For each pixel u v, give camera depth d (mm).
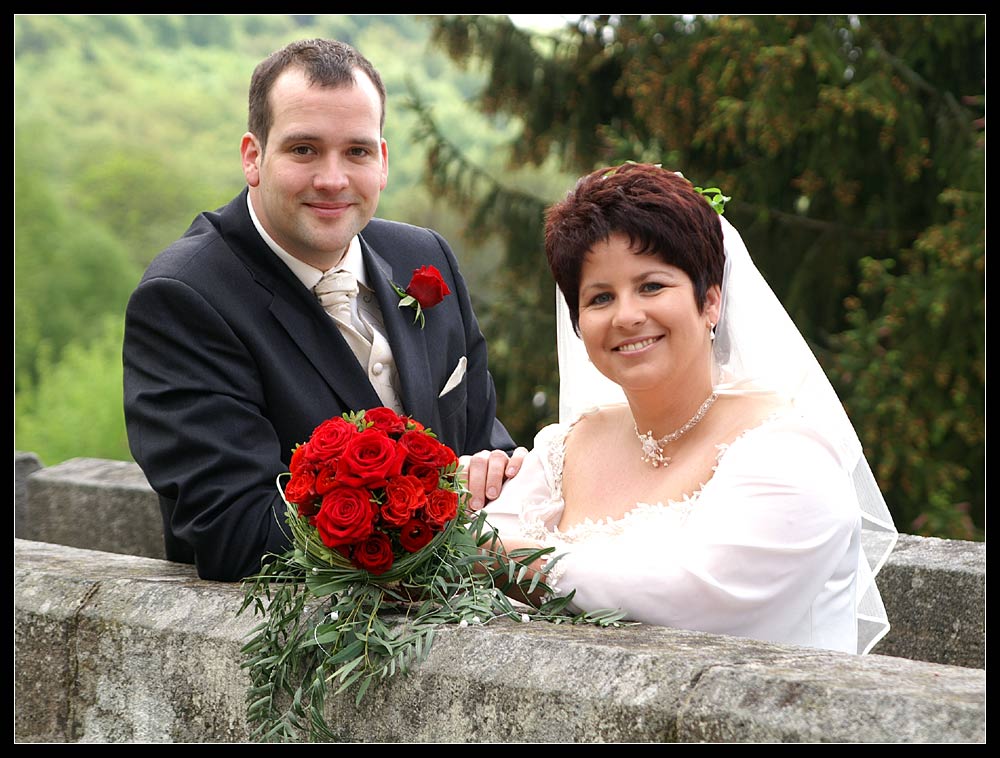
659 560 2342
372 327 3129
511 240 10672
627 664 2010
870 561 2990
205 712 2525
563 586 2375
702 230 2438
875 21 9117
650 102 9484
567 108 10461
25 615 2836
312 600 2449
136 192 35125
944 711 1743
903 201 9320
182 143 36375
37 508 5035
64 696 2771
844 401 8789
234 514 2693
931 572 3311
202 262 2922
